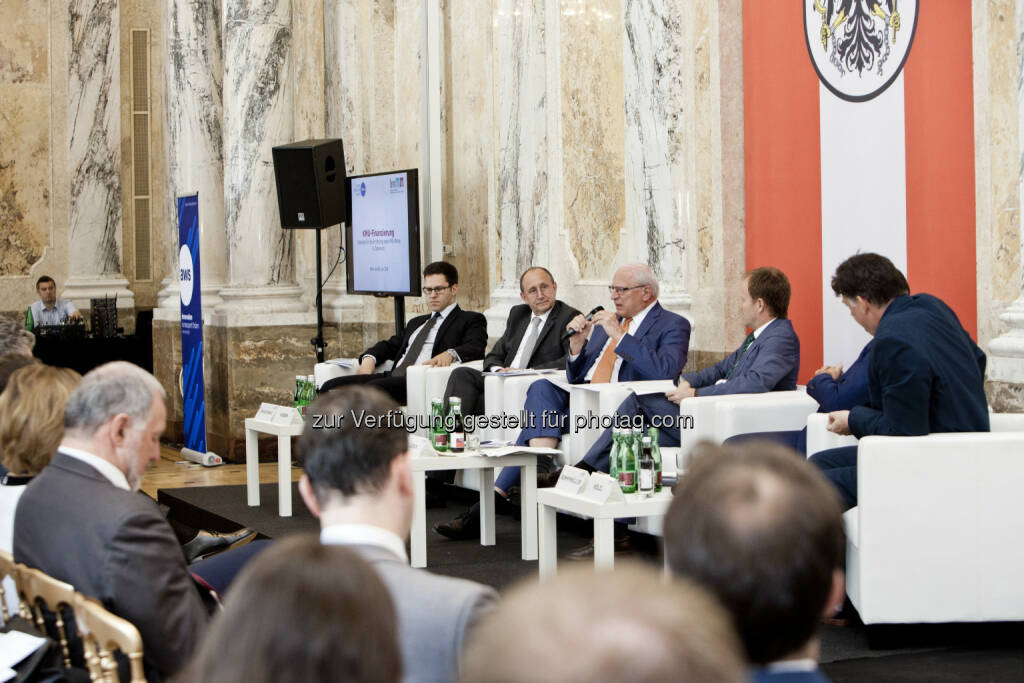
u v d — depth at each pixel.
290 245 9.12
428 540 5.58
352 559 0.94
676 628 0.60
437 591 1.66
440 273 7.34
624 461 4.18
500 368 6.32
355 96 9.34
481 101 8.41
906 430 3.64
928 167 5.13
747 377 5.04
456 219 8.81
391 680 0.91
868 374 3.85
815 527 1.10
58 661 2.17
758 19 6.07
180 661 2.22
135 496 2.32
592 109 7.05
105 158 11.98
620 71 6.85
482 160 8.44
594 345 5.86
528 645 0.60
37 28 11.73
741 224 6.25
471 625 1.61
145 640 2.22
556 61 7.29
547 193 7.40
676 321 5.70
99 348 10.74
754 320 5.24
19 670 2.07
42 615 2.32
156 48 12.40
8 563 2.34
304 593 0.90
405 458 1.81
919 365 3.66
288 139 9.04
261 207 8.98
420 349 7.38
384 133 9.31
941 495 3.58
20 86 11.70
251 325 8.85
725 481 1.13
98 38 11.91
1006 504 3.59
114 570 2.20
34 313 11.02
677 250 6.45
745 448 1.19
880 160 5.39
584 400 5.47
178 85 9.48
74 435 2.43
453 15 8.67
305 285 9.52
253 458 6.58
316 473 1.77
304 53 9.67
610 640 0.59
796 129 5.89
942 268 5.09
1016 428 3.94
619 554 4.96
